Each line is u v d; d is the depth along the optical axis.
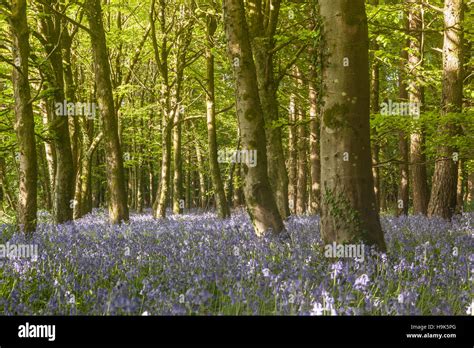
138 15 23.94
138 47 23.28
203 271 6.72
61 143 16.34
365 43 7.59
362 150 7.51
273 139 14.79
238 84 10.91
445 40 14.82
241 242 9.56
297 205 25.73
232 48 10.89
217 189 20.45
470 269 7.02
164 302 5.46
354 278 6.18
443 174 15.20
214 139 20.77
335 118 7.52
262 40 14.46
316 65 7.84
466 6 16.77
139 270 7.66
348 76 7.48
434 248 9.55
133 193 42.06
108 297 5.62
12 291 6.11
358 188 7.45
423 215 17.36
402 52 19.64
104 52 16.05
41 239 10.65
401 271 6.80
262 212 10.69
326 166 7.62
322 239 7.70
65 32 18.30
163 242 10.14
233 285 6.08
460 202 25.56
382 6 14.59
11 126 15.95
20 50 11.69
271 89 14.74
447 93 14.76
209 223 15.70
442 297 6.18
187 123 34.97
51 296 6.14
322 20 7.64
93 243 10.23
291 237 10.53
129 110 26.56
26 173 11.66
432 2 16.08
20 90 11.70
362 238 7.37
